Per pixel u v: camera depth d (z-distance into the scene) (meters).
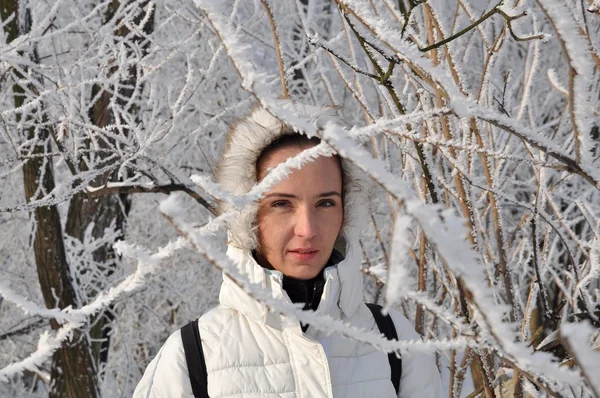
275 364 1.14
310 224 1.12
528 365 0.44
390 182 0.41
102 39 2.81
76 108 2.61
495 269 1.38
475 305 0.42
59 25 3.91
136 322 5.30
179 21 4.18
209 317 1.21
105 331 4.87
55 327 3.34
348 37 1.43
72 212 3.97
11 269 5.21
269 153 1.17
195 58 4.25
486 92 1.24
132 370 5.06
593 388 0.36
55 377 3.47
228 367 1.13
